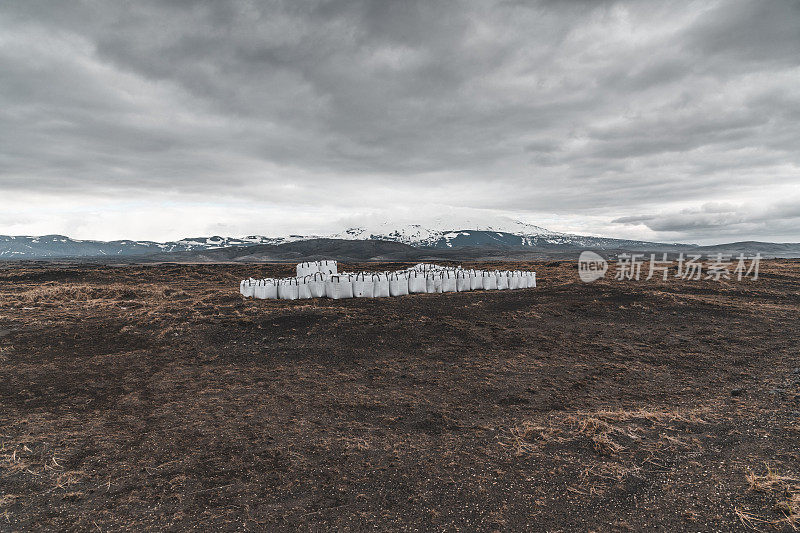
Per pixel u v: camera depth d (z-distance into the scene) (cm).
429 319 1627
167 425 738
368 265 7300
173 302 1925
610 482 539
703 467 566
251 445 662
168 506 495
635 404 848
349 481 557
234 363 1138
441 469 587
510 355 1229
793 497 475
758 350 1239
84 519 468
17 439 662
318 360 1175
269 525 462
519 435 694
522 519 470
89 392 904
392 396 906
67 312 1664
